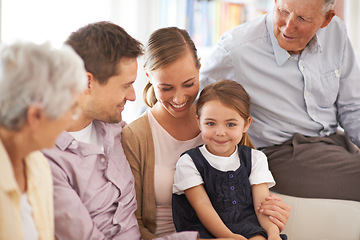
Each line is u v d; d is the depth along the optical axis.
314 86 1.76
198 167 1.46
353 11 2.48
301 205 1.62
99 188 1.30
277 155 1.75
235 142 1.45
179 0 2.88
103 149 1.36
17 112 0.79
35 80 0.79
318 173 1.67
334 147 1.75
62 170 1.22
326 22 1.61
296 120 1.76
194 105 1.64
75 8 2.73
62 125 0.87
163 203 1.54
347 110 1.82
